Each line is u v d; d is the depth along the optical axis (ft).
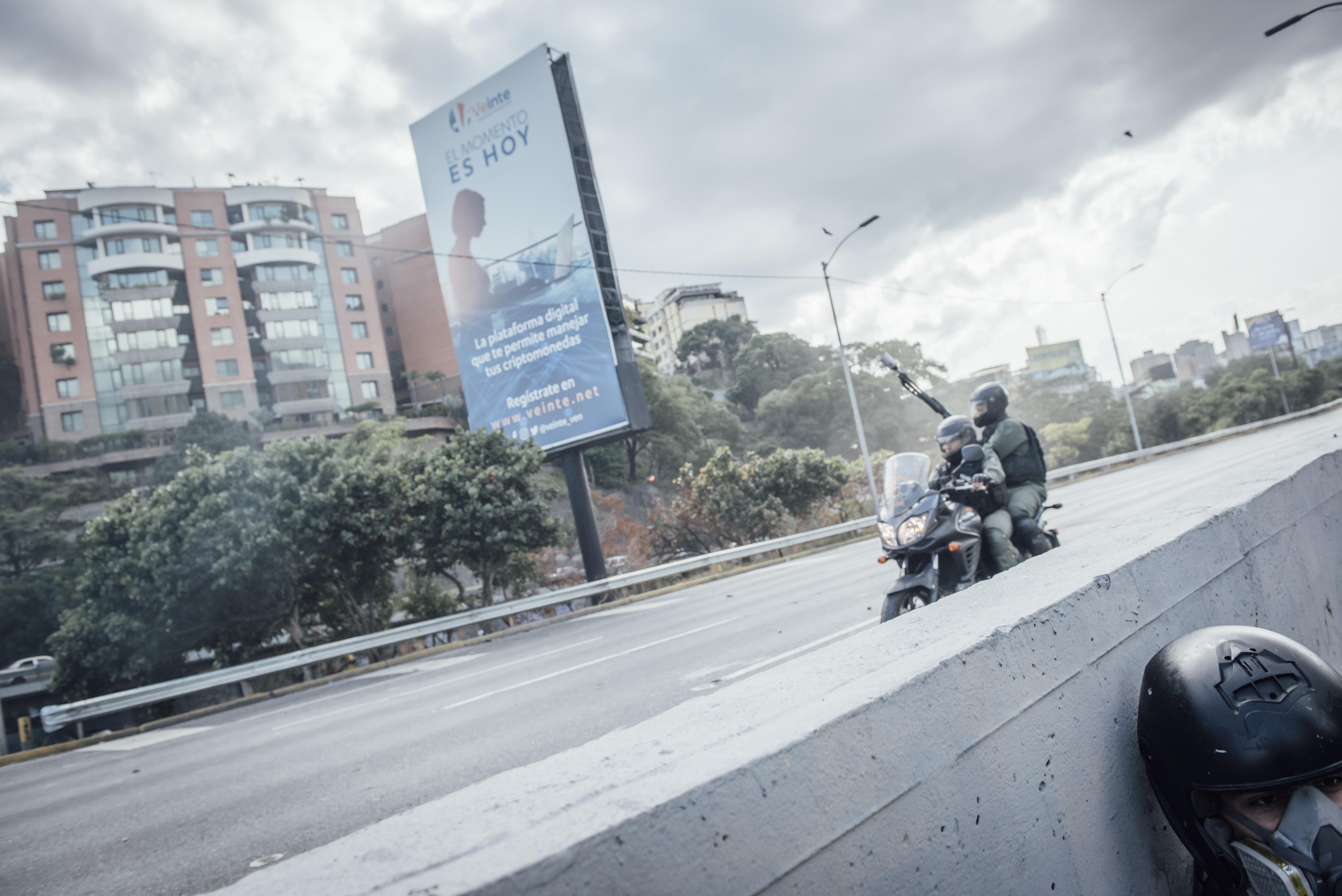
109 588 60.13
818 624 25.81
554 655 34.45
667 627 35.55
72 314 203.00
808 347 326.03
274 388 212.02
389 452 136.15
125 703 43.29
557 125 65.87
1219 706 5.34
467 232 70.18
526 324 67.56
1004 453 18.71
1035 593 6.32
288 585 58.39
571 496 69.10
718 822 3.41
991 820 4.86
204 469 57.77
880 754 4.24
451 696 27.96
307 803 15.81
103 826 17.49
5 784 30.35
